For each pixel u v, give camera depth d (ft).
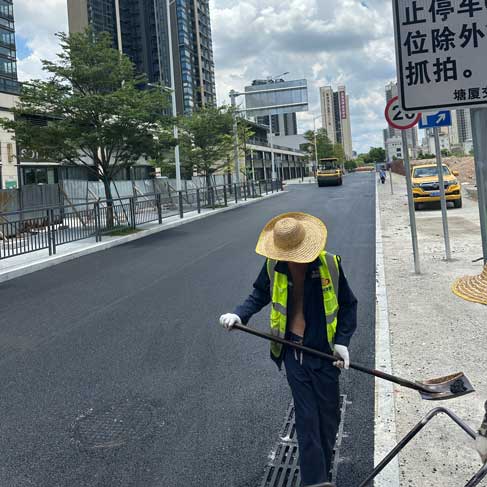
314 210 71.41
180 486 10.44
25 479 10.89
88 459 11.59
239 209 86.79
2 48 185.16
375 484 9.82
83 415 13.78
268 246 9.30
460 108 9.18
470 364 15.40
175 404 14.16
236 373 16.17
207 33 348.59
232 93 108.78
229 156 118.73
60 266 39.09
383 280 26.94
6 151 93.35
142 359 17.85
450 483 9.77
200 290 28.09
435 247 35.73
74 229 48.24
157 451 11.79
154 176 126.21
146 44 257.14
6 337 21.33
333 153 340.80
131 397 14.76
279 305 9.37
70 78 57.00
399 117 27.76
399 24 9.36
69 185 71.67
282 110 120.47
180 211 71.77
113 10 253.85
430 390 8.43
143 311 24.38
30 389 15.65
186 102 298.97
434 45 9.21
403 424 12.14
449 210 60.75
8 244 39.24
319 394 9.16
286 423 12.79
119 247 48.03
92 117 56.03
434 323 19.58
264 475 10.68
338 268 9.36
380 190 110.22
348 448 11.42
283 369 16.30
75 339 20.54
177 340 19.76
